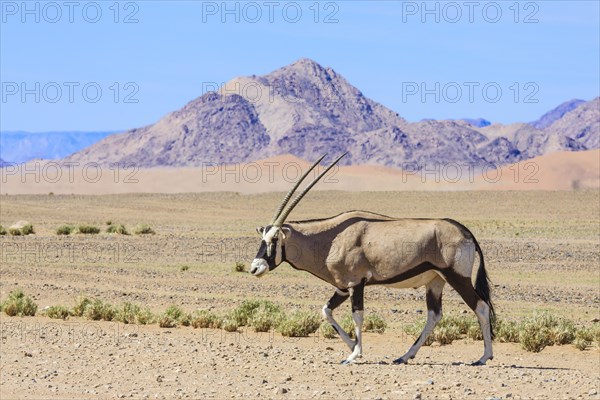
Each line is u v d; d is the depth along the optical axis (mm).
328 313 17281
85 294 32000
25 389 13844
